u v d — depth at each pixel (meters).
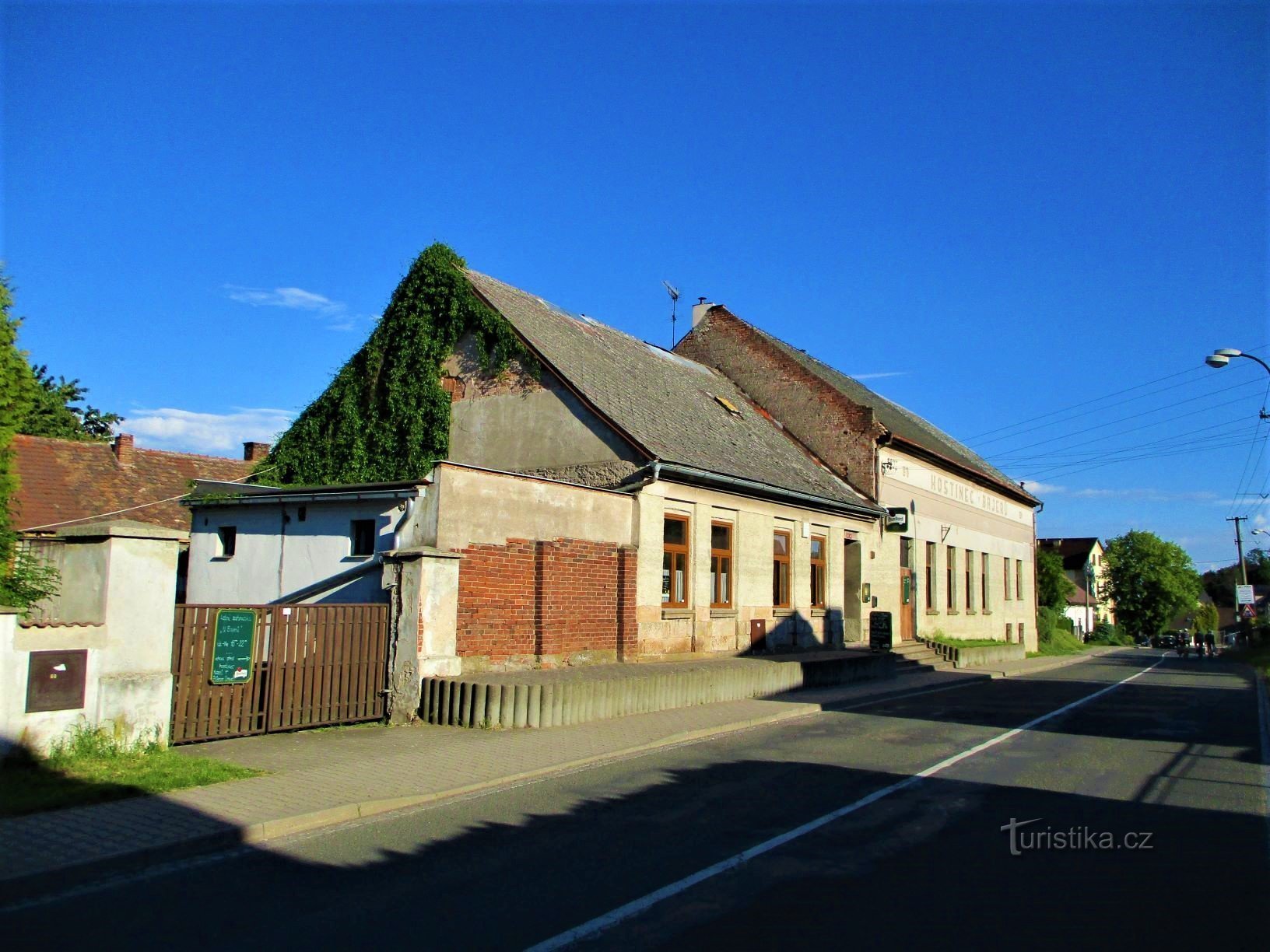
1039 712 16.89
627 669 16.25
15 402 10.06
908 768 10.81
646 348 28.02
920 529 31.23
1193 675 28.75
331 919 5.67
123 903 5.95
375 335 22.39
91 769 8.66
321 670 11.80
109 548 9.39
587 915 5.77
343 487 14.69
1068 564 90.31
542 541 15.33
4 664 8.48
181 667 10.30
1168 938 5.43
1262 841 7.69
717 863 6.91
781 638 22.69
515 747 11.25
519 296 24.00
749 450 23.70
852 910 5.88
